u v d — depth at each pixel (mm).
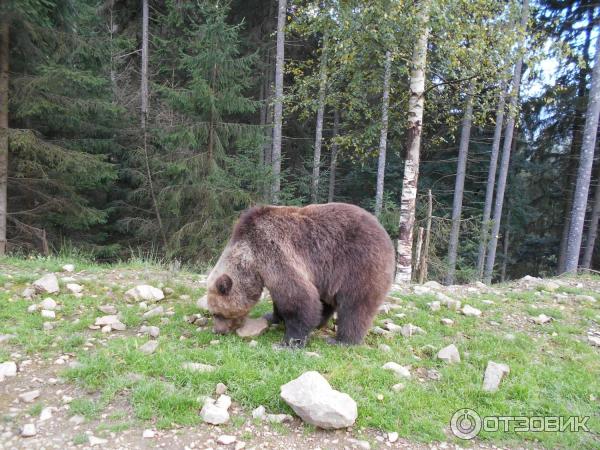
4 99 9289
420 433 3117
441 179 18312
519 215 19078
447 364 4199
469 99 8188
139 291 5352
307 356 3934
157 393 3184
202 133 12102
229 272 4246
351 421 3043
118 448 2691
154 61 16266
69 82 9891
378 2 6320
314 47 17234
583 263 17250
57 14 9562
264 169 11875
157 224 13375
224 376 3479
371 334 4824
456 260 14102
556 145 18531
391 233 11547
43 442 2693
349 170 19578
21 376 3396
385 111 8406
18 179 10289
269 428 2998
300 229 4277
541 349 4859
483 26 6605
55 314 4684
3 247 9781
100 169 10477
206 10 11820
